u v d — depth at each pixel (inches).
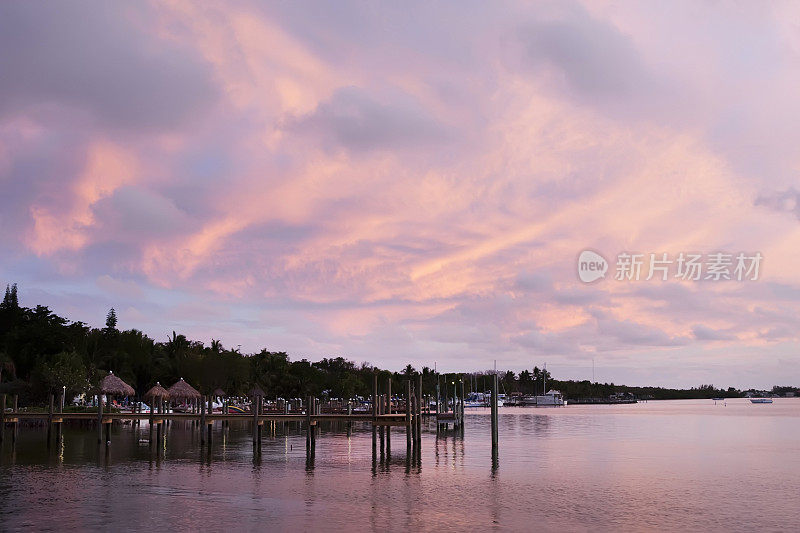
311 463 1829.5
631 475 1640.0
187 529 1045.2
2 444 2288.4
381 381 7066.9
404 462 1872.5
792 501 1299.2
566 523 1103.0
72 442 2396.7
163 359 5433.1
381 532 1035.3
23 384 3868.1
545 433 3294.8
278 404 4399.6
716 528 1079.0
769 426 4087.1
